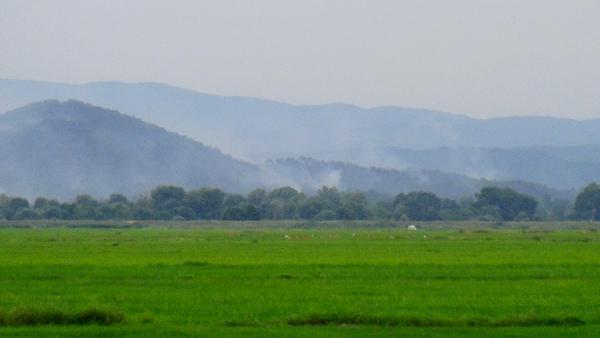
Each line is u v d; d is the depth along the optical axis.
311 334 137.38
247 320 151.50
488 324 151.25
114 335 136.12
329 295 185.75
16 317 148.50
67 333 137.38
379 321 151.38
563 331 142.75
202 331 139.75
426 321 151.12
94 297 181.25
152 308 166.50
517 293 190.88
